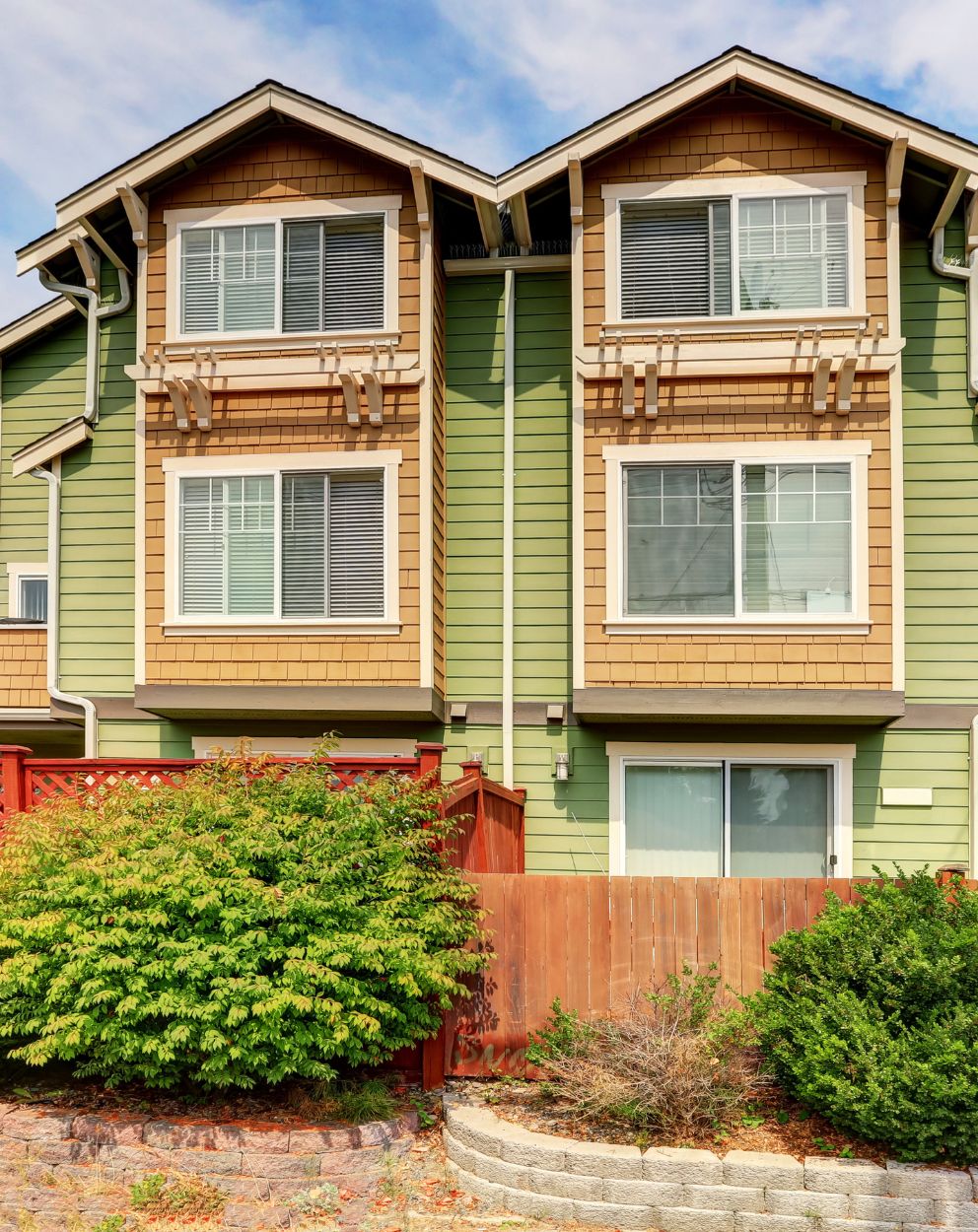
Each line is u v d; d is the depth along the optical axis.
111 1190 6.23
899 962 6.30
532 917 7.51
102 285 12.09
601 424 10.62
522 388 11.48
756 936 7.34
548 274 11.55
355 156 11.05
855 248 10.41
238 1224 5.95
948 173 10.41
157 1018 6.67
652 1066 6.34
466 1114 6.59
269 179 11.14
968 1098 5.64
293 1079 6.96
